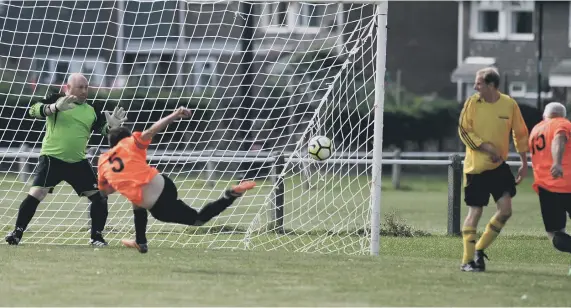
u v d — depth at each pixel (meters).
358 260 40.66
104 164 36.31
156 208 35.88
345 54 55.66
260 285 33.06
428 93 127.94
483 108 37.09
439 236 54.19
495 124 37.03
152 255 40.75
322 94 62.50
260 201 65.06
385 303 30.16
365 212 53.97
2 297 30.05
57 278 33.84
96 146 54.75
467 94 126.81
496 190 37.38
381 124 45.06
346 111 56.41
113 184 35.84
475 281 35.00
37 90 86.50
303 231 53.72
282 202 53.53
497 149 37.19
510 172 37.66
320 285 33.28
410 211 74.69
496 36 126.44
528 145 38.00
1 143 84.38
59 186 79.88
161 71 86.06
